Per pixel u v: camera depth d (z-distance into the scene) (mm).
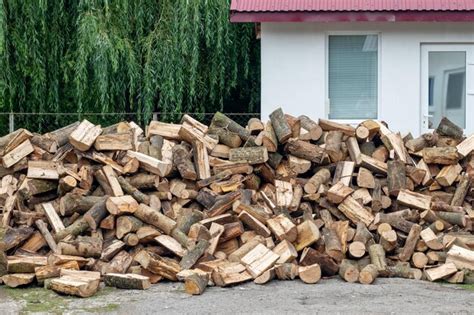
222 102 17219
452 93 15609
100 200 8992
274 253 8562
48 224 9078
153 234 8742
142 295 7902
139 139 10078
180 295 7883
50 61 16703
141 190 9422
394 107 15609
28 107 16812
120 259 8586
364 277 8344
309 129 10109
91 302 7676
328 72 15648
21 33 16281
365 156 9750
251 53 17984
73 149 9594
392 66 15562
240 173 9594
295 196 9461
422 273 8664
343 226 9000
